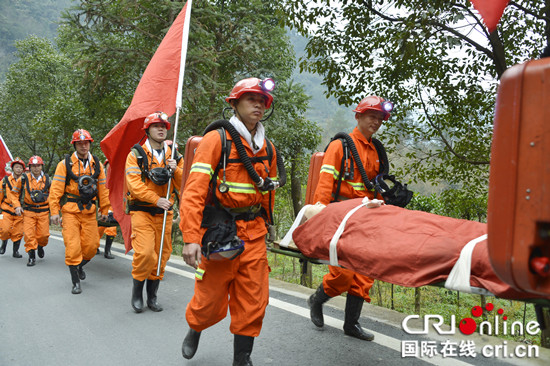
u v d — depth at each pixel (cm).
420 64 685
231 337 405
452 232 246
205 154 283
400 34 608
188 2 576
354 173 377
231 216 291
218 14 1073
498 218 144
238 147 287
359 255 274
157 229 522
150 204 511
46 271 760
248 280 293
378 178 375
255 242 301
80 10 1050
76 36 1095
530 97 135
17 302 553
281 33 1230
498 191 144
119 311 504
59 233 1476
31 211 836
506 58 664
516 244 139
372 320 440
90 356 375
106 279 681
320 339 389
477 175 730
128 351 383
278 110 1197
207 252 275
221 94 1221
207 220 288
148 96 582
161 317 478
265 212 317
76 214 624
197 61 1043
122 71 1132
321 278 1066
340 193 381
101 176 670
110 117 1387
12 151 2805
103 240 1223
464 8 552
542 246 137
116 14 1088
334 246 292
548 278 139
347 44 702
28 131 2575
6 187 905
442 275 234
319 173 412
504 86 143
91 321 468
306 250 315
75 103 1669
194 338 332
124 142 618
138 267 493
